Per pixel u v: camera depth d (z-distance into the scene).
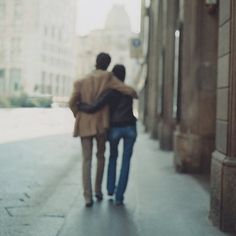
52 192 7.47
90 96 6.58
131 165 11.09
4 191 7.46
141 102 44.66
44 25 105.06
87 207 6.48
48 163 10.87
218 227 5.54
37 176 8.97
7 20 101.19
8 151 12.98
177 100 10.95
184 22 10.73
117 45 138.25
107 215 6.05
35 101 61.12
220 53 5.90
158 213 6.25
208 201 7.11
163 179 9.11
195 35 10.36
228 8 5.55
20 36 101.50
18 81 101.06
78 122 6.62
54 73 111.12
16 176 8.90
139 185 8.35
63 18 114.56
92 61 136.75
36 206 6.47
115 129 6.75
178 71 11.20
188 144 10.08
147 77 27.06
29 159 11.45
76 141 17.03
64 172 9.58
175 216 6.11
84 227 5.45
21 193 7.33
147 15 28.48
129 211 6.32
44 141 16.56
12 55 101.06
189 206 6.74
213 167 5.86
